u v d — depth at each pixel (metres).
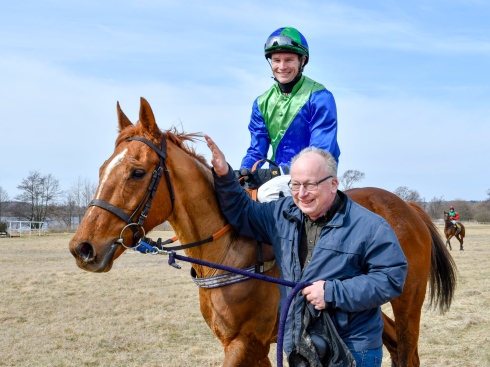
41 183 48.12
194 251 3.25
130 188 2.88
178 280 10.95
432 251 4.24
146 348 5.97
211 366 5.30
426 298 8.81
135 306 8.20
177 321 7.20
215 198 3.25
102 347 5.99
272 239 2.92
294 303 2.48
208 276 3.23
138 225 2.90
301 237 2.64
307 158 2.47
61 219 48.94
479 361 5.46
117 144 3.06
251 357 3.18
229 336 3.18
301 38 3.79
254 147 4.10
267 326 3.21
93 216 2.80
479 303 8.29
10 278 10.98
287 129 3.91
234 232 3.28
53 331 6.64
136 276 11.53
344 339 2.41
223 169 3.06
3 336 6.40
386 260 2.38
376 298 2.32
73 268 13.20
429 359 5.55
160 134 3.06
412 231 3.78
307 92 3.85
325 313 2.38
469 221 53.25
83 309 7.93
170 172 3.09
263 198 3.44
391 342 3.94
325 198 2.46
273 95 3.98
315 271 2.46
